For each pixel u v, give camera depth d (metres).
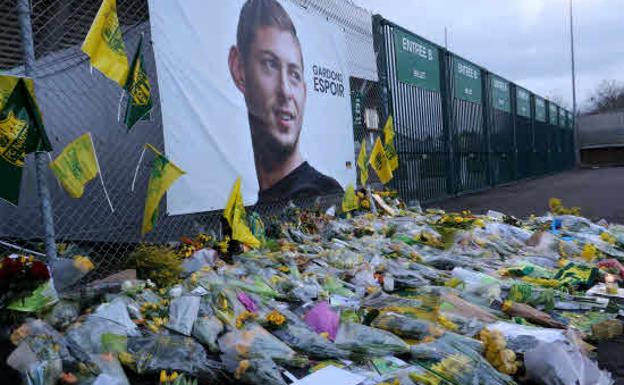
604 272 5.56
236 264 4.92
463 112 15.75
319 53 7.95
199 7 5.61
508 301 4.29
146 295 3.74
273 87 6.79
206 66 5.68
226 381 2.99
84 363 2.88
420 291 4.69
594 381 3.02
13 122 3.46
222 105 5.90
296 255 5.49
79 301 3.50
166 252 4.32
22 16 3.97
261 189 6.56
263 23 6.67
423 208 12.13
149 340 3.16
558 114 35.81
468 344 3.28
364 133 9.66
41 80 5.89
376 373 3.03
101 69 3.86
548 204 13.30
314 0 8.15
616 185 18.88
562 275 5.42
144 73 4.25
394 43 11.05
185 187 5.33
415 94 12.23
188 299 3.58
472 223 7.72
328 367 3.11
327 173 8.01
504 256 6.52
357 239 6.64
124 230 5.94
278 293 4.39
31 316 3.11
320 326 3.70
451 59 14.56
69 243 5.68
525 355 3.07
